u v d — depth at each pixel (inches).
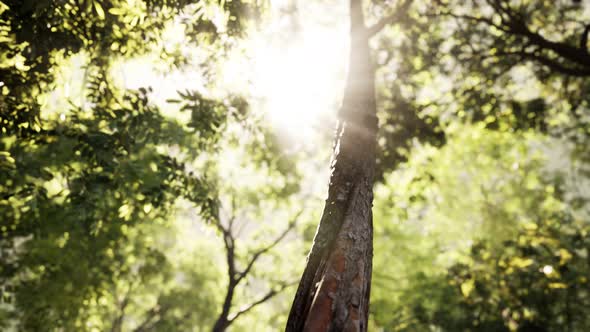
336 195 131.3
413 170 454.9
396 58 428.5
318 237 120.0
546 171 676.7
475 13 405.4
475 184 700.7
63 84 218.1
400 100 413.4
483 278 453.7
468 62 414.9
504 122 414.0
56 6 173.9
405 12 345.1
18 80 192.4
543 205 681.0
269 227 662.5
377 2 343.0
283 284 605.0
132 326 841.5
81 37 204.5
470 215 705.6
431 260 655.8
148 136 264.5
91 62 234.5
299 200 622.2
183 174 277.3
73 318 448.8
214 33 217.6
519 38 368.5
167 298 759.1
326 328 91.4
